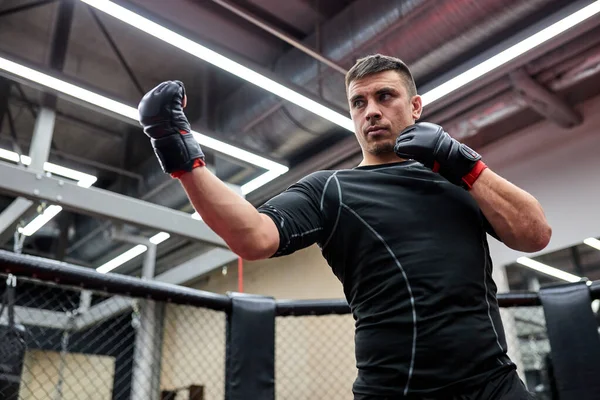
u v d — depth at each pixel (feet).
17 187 10.79
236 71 9.38
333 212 3.26
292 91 10.03
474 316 2.91
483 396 2.76
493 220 3.07
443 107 12.66
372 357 2.96
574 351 6.29
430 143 3.05
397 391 2.83
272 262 18.67
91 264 19.56
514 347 13.07
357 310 3.14
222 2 9.58
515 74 11.46
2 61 8.94
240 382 6.26
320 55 10.50
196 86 15.71
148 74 15.17
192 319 20.36
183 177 2.78
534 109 12.63
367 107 3.47
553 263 13.35
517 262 13.26
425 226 3.08
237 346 6.38
